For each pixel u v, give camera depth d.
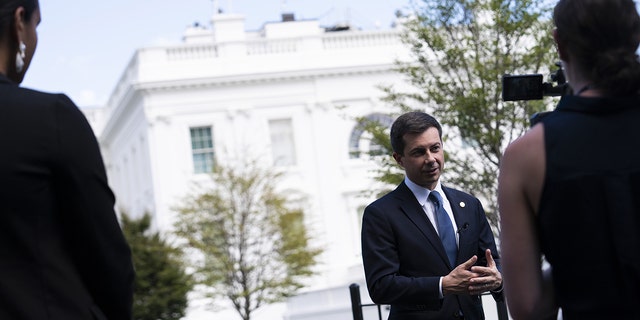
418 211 4.99
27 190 2.68
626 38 2.59
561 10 2.66
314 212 41.28
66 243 2.76
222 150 40.94
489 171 16.12
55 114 2.74
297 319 24.48
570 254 2.54
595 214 2.51
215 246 32.66
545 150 2.58
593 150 2.54
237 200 33.50
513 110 15.05
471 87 15.23
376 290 4.83
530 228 2.62
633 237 2.47
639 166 2.51
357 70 41.66
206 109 41.25
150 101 40.97
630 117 2.56
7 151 2.68
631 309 2.48
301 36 42.28
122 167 49.16
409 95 16.39
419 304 4.68
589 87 2.64
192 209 32.69
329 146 41.59
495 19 14.63
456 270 4.59
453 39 15.50
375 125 16.50
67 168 2.71
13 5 2.87
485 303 7.79
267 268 34.09
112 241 2.75
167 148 40.91
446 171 15.50
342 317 24.36
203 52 41.75
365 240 4.99
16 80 2.96
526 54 14.86
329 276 40.72
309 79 41.78
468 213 5.06
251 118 41.44
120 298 2.79
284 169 41.34
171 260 31.75
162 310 31.23
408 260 4.91
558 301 2.62
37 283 2.69
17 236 2.69
